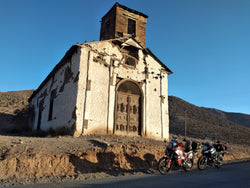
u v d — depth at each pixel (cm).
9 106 4091
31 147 737
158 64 1762
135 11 1867
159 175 671
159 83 1727
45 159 686
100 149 836
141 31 1894
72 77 1400
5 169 605
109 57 1485
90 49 1391
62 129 1381
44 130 1848
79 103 1269
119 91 1496
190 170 805
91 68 1364
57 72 1794
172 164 752
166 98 1733
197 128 3791
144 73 1652
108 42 1503
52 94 1825
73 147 816
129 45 1603
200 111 6069
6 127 2570
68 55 1491
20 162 641
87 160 762
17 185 499
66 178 577
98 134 1292
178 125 4084
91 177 604
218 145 891
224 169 834
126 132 1458
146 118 1566
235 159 1269
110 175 648
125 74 1542
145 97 1606
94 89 1351
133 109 1538
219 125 4925
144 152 945
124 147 916
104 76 1426
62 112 1455
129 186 492
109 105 1401
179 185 508
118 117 1446
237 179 600
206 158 828
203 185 511
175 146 762
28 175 616
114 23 1762
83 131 1239
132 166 841
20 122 2848
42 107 2119
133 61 1645
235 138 3189
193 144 827
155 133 1590
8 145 730
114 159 827
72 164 717
